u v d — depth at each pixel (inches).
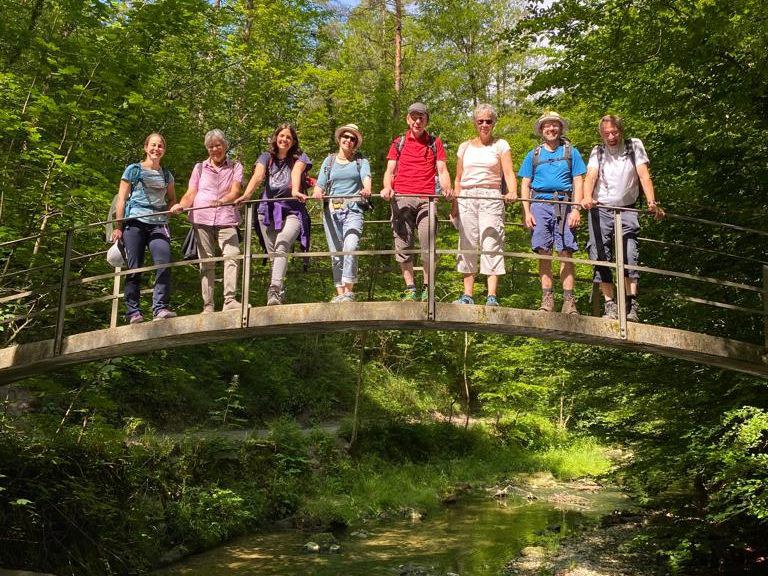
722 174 318.0
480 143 227.1
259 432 522.9
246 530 391.2
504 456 677.9
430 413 754.8
